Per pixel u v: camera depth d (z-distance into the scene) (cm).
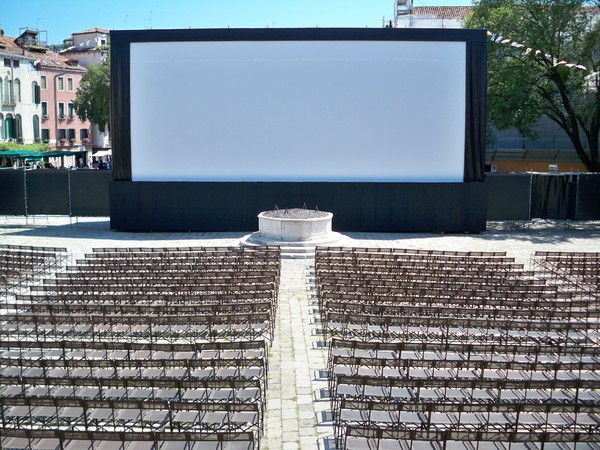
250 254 1753
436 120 2486
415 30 2438
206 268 1548
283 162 2527
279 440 796
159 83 2498
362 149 2505
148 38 2473
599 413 740
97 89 5044
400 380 794
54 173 2866
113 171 2561
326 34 2442
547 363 856
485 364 867
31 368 946
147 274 1455
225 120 2509
